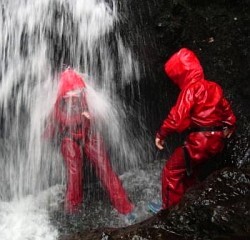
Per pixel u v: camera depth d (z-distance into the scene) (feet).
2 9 18.19
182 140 19.21
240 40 18.52
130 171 19.17
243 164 14.61
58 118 16.01
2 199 17.72
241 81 17.85
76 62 19.03
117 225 15.48
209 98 13.37
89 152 16.12
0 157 18.86
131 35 19.02
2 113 18.85
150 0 19.13
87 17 18.74
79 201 16.14
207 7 19.15
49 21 18.56
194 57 13.89
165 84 19.31
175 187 14.47
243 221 10.64
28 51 18.60
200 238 10.89
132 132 19.84
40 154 18.48
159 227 11.52
